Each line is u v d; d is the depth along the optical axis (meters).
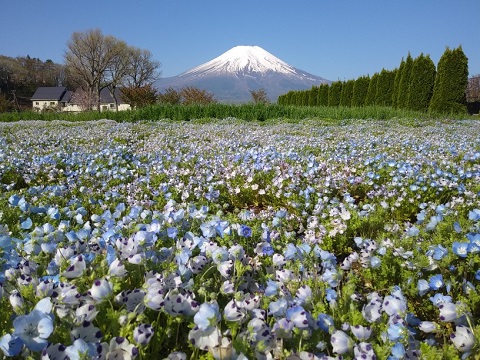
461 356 1.94
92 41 68.50
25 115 30.50
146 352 1.75
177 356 1.63
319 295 2.25
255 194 6.00
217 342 1.63
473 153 8.51
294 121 21.84
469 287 2.54
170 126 18.62
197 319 1.65
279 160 7.28
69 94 101.12
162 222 3.06
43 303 1.63
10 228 3.51
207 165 7.32
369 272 3.02
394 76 28.94
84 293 1.82
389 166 6.78
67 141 11.84
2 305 1.86
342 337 1.81
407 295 2.77
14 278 2.09
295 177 6.06
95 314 1.69
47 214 3.73
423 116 23.00
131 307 1.83
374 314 2.08
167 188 5.65
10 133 14.91
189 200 5.48
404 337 1.90
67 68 72.88
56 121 25.38
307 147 9.72
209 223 3.10
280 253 3.19
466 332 1.91
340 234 3.91
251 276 2.62
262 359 1.68
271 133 14.30
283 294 2.22
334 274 2.42
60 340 1.63
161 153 9.06
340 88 34.75
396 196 5.35
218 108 26.16
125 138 12.97
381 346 1.93
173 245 2.71
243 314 1.78
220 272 2.33
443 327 2.49
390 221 4.43
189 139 12.77
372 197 5.42
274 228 3.79
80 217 3.61
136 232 2.59
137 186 5.93
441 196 5.50
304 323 1.78
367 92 30.95
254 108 26.16
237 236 3.18
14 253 2.43
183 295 1.87
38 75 110.12
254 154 7.89
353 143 10.05
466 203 4.80
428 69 25.52
